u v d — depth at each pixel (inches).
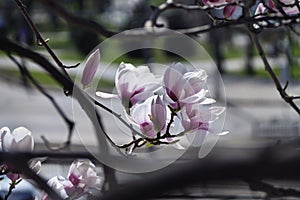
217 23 86.3
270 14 81.4
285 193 68.5
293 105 80.4
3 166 69.0
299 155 33.4
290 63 120.3
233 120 401.4
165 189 34.3
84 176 70.2
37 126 458.3
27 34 145.5
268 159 33.3
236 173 33.3
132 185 35.5
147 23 94.8
